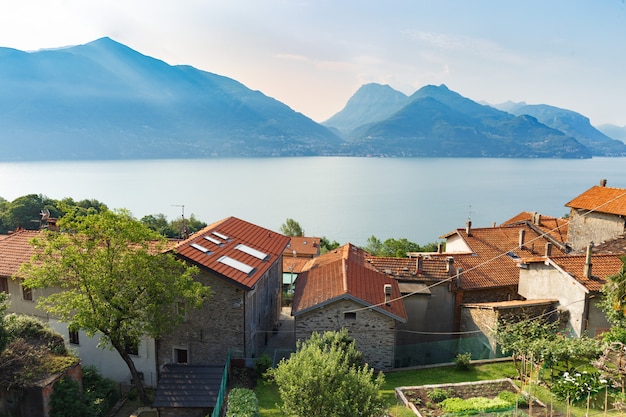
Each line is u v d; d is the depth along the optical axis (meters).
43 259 23.83
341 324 27.67
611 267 27.86
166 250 26.73
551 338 24.02
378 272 32.88
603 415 18.97
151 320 24.22
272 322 36.78
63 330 29.75
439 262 35.25
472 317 30.70
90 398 23.53
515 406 20.14
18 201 79.44
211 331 27.83
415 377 25.61
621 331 22.38
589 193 42.75
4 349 22.08
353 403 17.45
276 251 36.66
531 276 30.89
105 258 23.38
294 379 18.05
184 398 22.97
